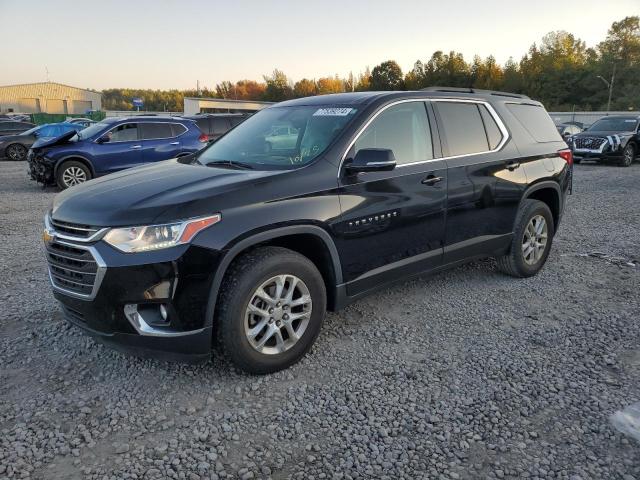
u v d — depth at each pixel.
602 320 4.30
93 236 2.98
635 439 2.76
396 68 102.62
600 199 10.38
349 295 3.76
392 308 4.56
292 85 106.25
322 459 2.61
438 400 3.13
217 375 3.41
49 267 3.41
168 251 2.93
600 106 86.06
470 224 4.55
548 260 6.01
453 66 96.12
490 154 4.71
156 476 2.48
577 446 2.70
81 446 2.70
